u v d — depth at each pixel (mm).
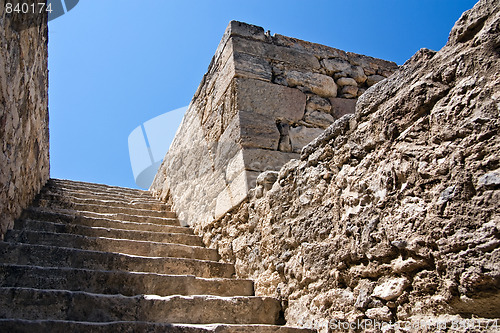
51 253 2818
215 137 4562
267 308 2703
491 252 1524
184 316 2436
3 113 2625
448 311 1676
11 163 2984
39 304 2166
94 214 4441
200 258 3742
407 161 1957
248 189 3602
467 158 1682
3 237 2939
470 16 1817
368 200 2174
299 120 4328
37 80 3904
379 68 5215
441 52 1936
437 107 1872
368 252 2096
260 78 4379
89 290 2533
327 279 2371
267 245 3055
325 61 4922
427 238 1772
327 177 2557
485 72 1701
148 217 4887
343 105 4672
